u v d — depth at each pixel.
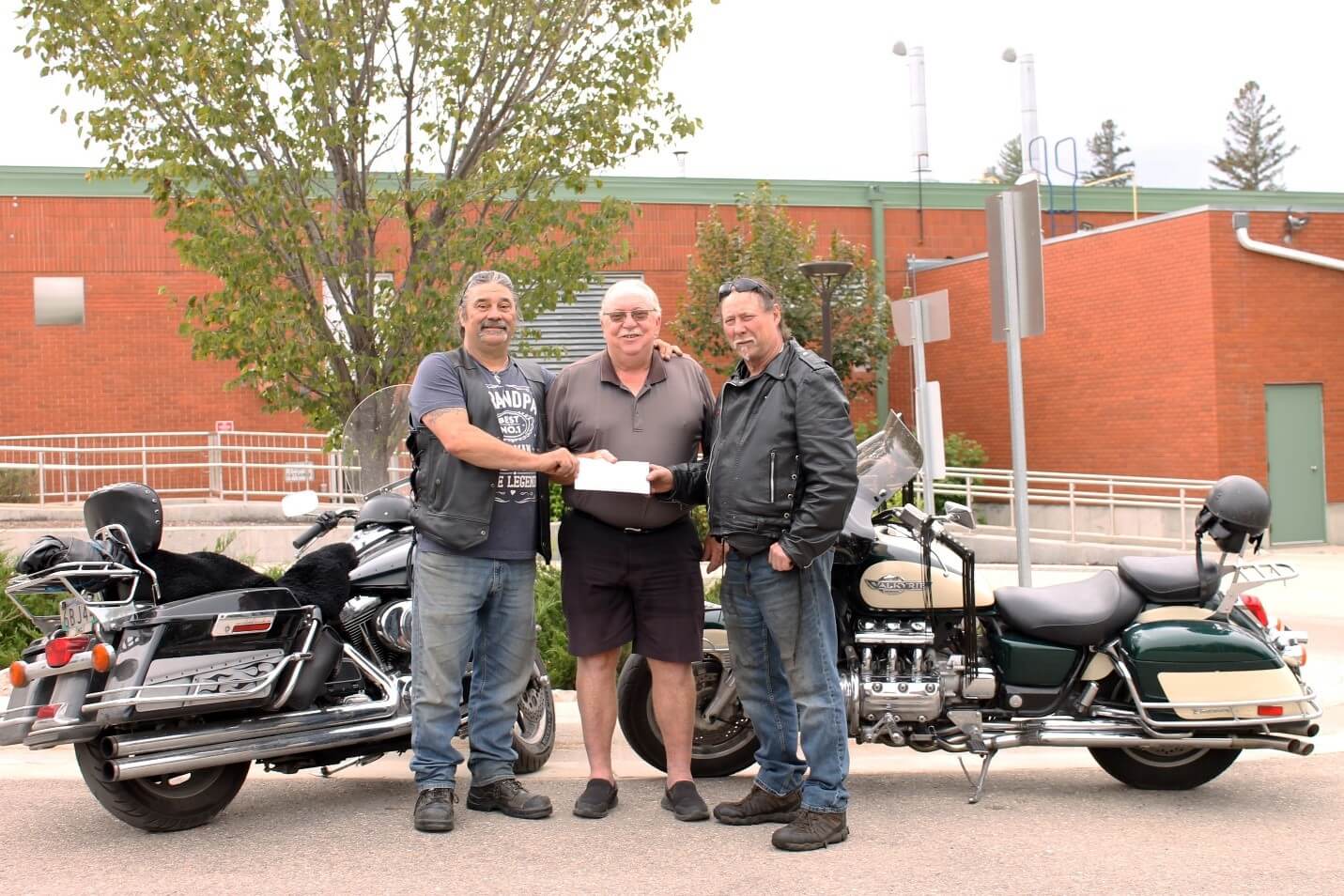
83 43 8.98
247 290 9.12
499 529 5.41
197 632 5.06
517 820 5.39
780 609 4.95
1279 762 6.47
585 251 9.84
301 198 9.25
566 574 5.50
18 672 4.91
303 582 5.48
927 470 7.98
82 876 4.70
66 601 5.09
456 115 9.61
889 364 23.23
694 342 19.95
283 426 20.62
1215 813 5.52
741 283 5.06
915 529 5.69
